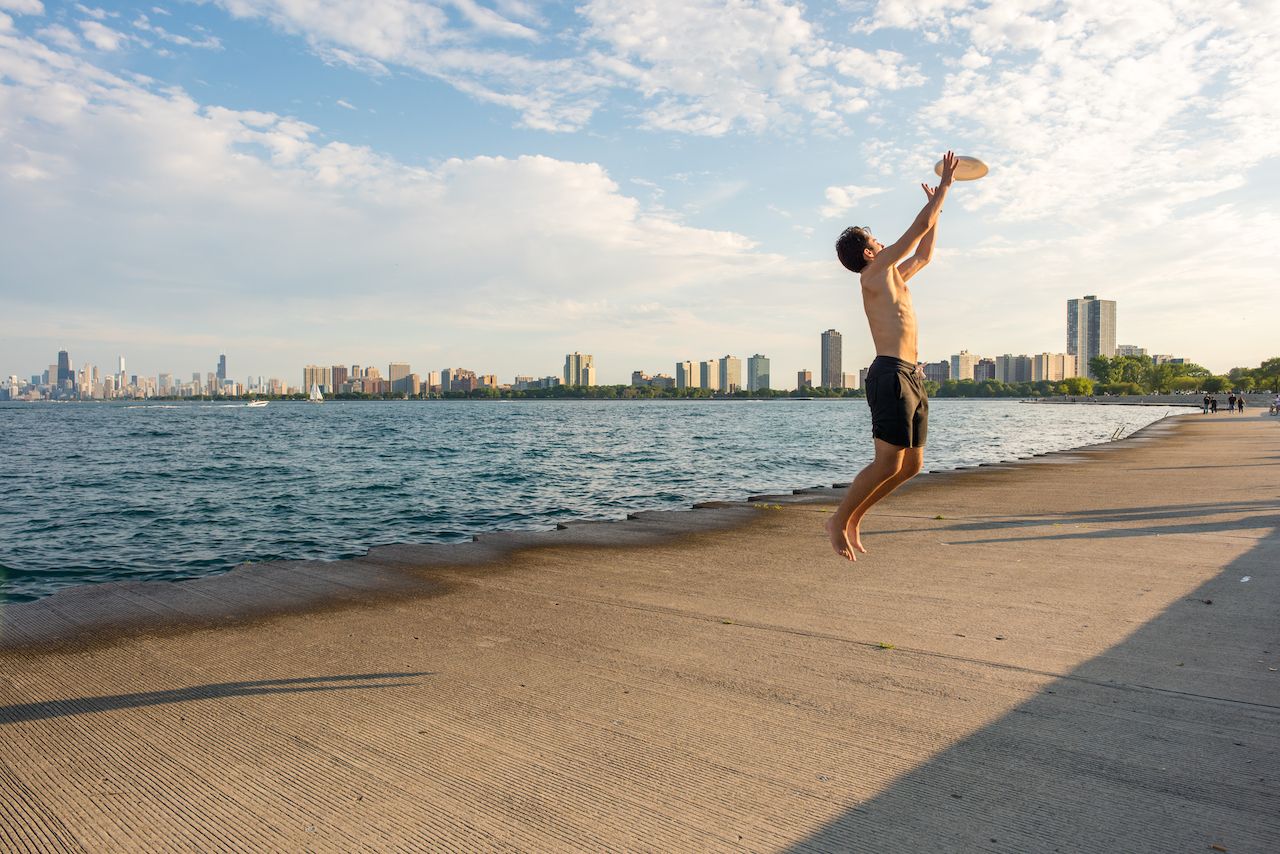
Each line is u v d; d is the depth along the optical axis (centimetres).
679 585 668
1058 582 661
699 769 331
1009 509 1132
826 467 2583
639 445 3938
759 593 636
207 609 597
